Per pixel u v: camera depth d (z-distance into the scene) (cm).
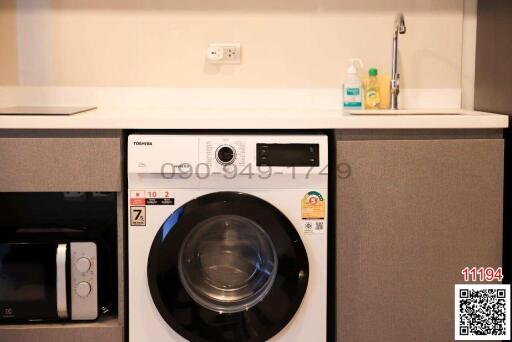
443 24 244
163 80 244
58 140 185
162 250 183
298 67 245
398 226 189
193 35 242
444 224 190
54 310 192
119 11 240
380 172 188
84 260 190
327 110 240
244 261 198
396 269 190
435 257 190
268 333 187
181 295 186
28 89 243
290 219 186
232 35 243
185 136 185
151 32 242
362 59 245
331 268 196
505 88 208
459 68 246
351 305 191
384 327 191
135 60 242
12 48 241
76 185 187
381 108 243
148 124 186
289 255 185
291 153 185
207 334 187
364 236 189
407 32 244
